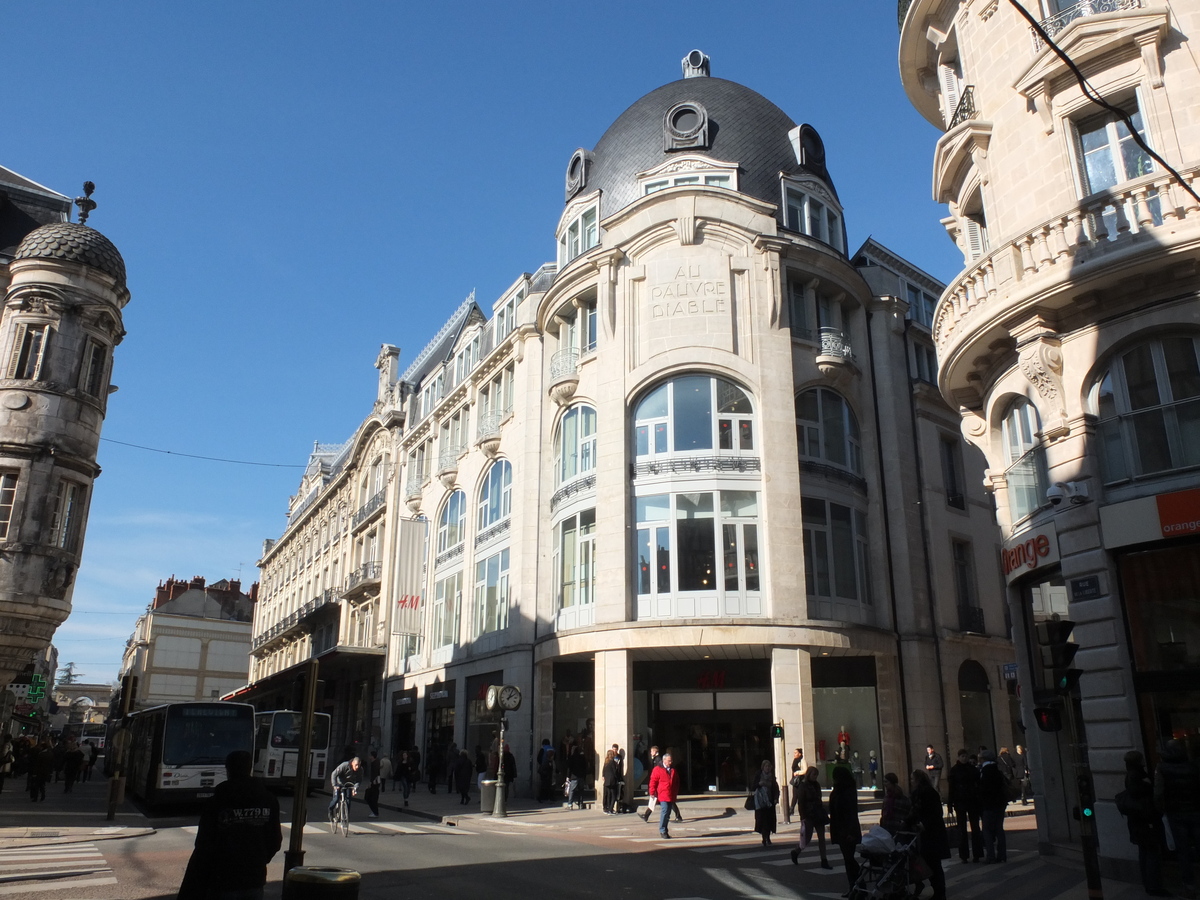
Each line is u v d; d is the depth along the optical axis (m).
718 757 23.67
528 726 25.81
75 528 23.94
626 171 27.77
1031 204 13.89
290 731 27.81
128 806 23.16
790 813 18.98
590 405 26.06
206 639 83.12
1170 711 11.38
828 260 26.28
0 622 21.98
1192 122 12.41
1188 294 11.97
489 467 32.09
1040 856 13.60
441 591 34.97
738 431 23.84
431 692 34.00
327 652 38.44
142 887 10.01
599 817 19.95
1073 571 12.56
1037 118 14.00
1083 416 12.72
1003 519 15.09
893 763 23.59
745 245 25.27
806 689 21.91
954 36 16.69
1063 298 12.88
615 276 25.72
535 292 30.23
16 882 10.13
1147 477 12.06
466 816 20.44
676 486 23.42
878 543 25.56
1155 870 10.14
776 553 22.73
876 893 8.80
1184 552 11.59
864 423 26.56
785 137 28.41
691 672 23.86
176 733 21.97
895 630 25.00
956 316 15.05
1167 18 12.73
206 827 5.98
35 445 22.94
